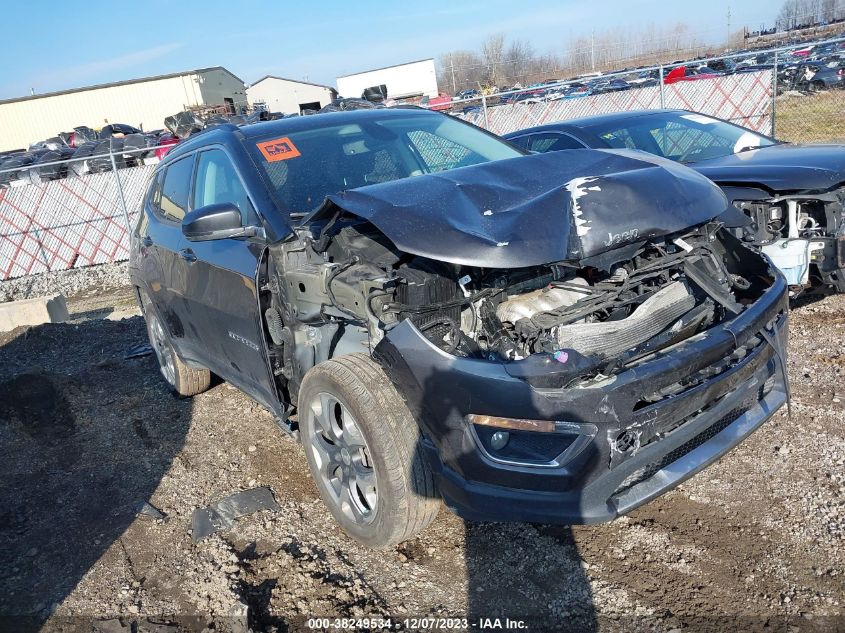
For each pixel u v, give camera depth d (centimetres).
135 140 1769
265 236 338
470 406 251
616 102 1440
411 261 296
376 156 396
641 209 283
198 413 490
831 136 1416
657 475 267
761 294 309
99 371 608
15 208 1302
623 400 243
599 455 244
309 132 408
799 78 1858
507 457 253
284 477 386
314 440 324
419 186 306
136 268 519
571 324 280
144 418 494
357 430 293
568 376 241
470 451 255
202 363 458
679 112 708
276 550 318
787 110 1703
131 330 752
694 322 290
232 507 356
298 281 322
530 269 307
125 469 419
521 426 245
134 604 291
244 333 363
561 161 334
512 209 282
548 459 248
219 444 437
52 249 1329
